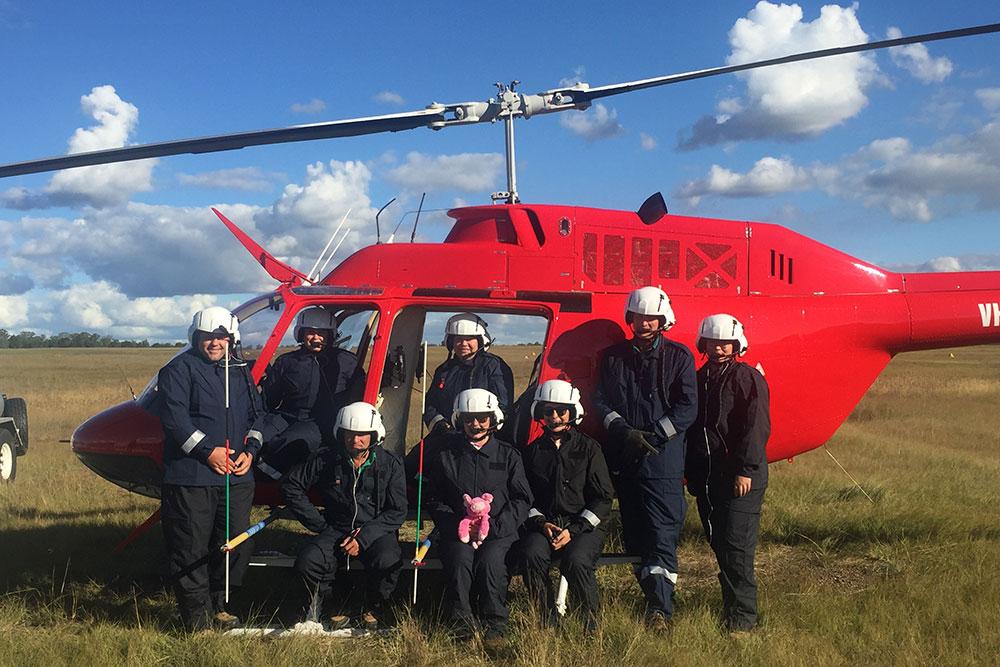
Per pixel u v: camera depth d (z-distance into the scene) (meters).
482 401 4.47
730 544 4.50
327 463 4.55
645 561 4.58
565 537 4.38
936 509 7.18
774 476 9.13
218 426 4.40
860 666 3.96
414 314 5.66
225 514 4.49
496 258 5.63
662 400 4.57
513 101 5.88
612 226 5.71
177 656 4.03
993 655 4.05
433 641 4.24
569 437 4.52
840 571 5.76
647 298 4.55
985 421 16.67
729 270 5.88
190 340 4.50
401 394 5.54
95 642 4.18
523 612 4.58
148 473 5.45
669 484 4.53
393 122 5.79
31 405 19.17
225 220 5.79
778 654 4.02
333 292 5.40
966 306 6.12
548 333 5.32
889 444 12.48
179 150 5.61
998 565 5.52
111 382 29.03
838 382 5.99
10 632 4.34
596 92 5.99
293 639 4.18
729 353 4.57
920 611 4.64
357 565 4.62
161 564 5.82
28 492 8.55
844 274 6.09
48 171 5.59
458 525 4.41
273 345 5.28
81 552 6.16
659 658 3.98
